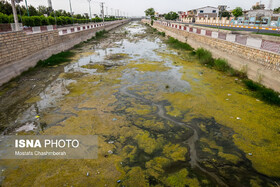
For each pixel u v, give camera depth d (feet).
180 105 21.40
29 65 36.11
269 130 16.57
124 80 29.81
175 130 16.90
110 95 24.30
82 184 11.29
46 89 26.53
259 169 12.53
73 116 19.21
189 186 11.25
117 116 19.21
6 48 29.84
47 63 40.60
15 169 12.53
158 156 13.78
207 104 21.52
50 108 20.98
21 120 18.67
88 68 37.09
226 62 35.60
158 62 41.16
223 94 24.22
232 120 18.21
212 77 31.01
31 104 22.00
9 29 33.45
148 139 15.65
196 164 13.01
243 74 30.40
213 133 16.42
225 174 12.17
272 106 20.89
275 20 80.43
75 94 24.64
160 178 11.84
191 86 27.04
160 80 29.60
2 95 24.63
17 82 29.50
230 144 15.02
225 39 38.60
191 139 15.69
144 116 19.22
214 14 209.56
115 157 13.62
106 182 11.46
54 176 11.89
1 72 28.09
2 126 17.72
